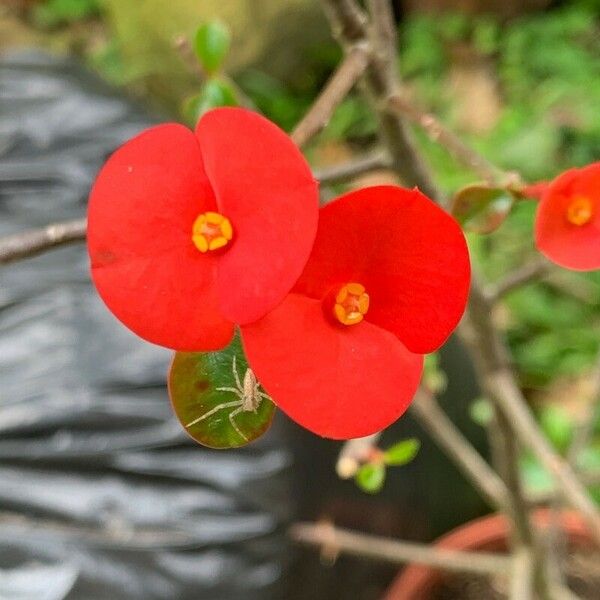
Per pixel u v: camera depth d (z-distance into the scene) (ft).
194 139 0.57
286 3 3.42
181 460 1.53
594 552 1.72
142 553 1.49
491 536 1.69
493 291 1.04
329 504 1.60
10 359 1.64
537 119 3.12
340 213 0.56
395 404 0.56
